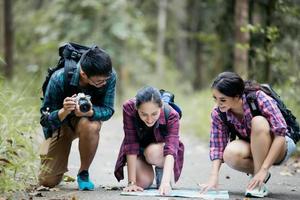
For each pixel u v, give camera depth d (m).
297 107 14.91
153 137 7.77
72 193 7.66
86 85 7.69
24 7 30.67
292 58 16.36
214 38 22.78
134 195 7.46
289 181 9.33
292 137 7.69
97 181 9.04
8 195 7.30
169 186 7.47
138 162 7.93
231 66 21.47
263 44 16.88
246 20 17.39
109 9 28.61
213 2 22.16
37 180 8.04
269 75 16.42
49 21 28.69
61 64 7.85
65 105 7.41
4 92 9.93
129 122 7.67
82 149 7.84
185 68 45.91
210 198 7.34
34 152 8.49
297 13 16.02
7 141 7.96
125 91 34.00
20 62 27.94
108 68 7.22
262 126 7.30
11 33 22.91
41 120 7.72
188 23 33.94
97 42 28.30
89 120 7.72
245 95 7.47
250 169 7.73
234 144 7.61
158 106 7.17
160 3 41.97
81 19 28.50
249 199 7.42
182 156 7.96
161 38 42.88
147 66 43.00
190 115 22.91
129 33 29.30
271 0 16.42
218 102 7.37
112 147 13.86
